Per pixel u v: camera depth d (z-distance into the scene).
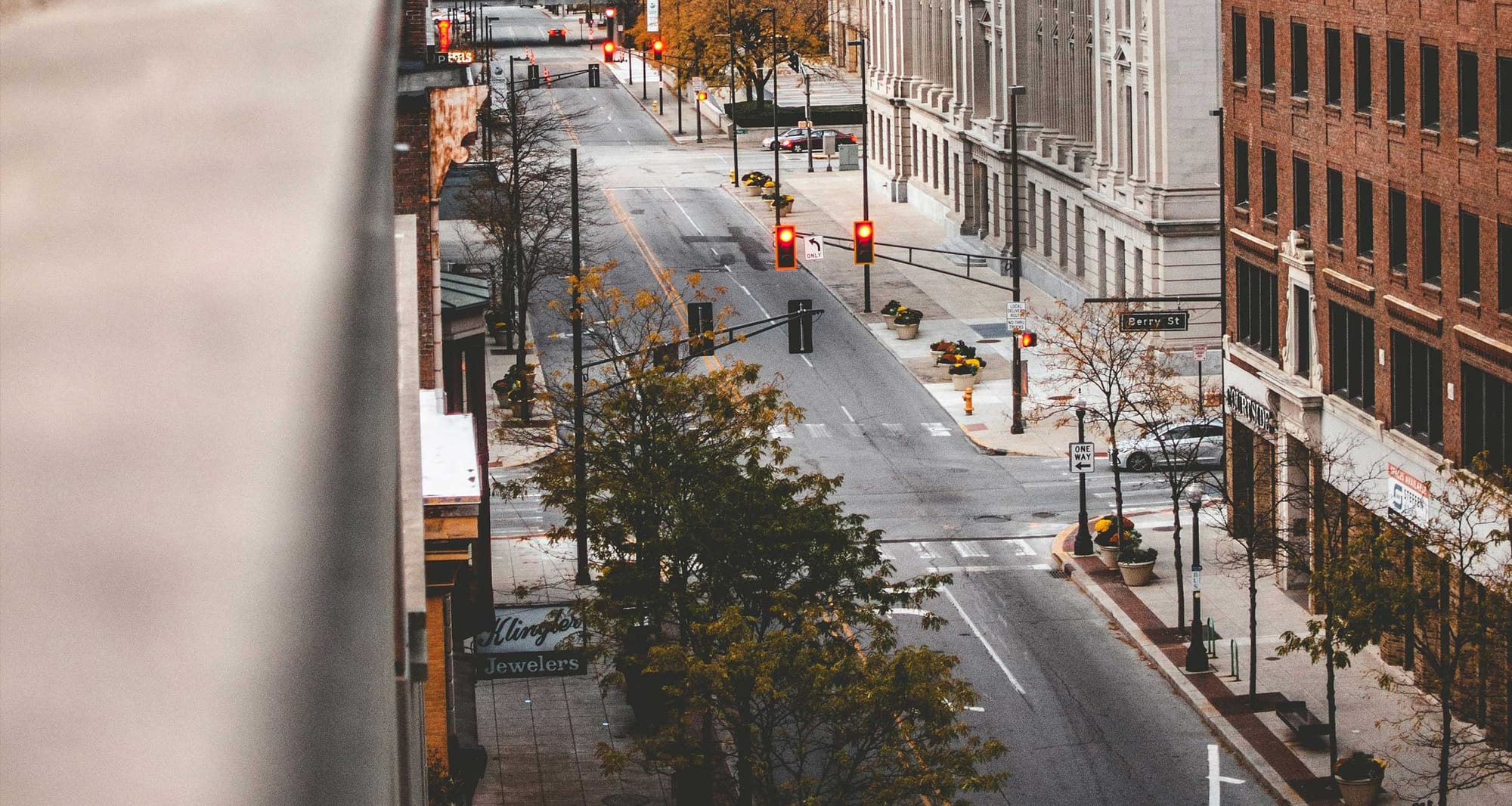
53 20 2.93
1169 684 75.31
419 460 18.45
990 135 166.12
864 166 150.25
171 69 2.54
